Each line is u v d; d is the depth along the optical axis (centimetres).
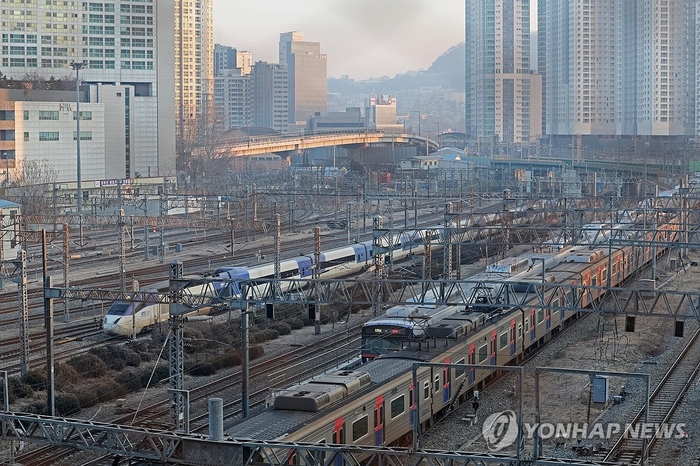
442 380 4619
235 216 13250
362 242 10194
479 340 5109
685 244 6003
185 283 4375
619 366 5825
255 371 5766
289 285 8144
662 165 17950
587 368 5756
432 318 5278
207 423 4569
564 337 6675
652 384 5388
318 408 3612
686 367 5822
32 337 6600
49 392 4331
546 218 11025
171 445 2866
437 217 13562
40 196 11700
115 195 13238
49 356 4328
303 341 6738
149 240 11831
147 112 19025
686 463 4062
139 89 19575
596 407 4909
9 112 15525
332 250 9069
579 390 5219
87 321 7188
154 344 6341
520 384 2978
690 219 11519
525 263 7494
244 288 4316
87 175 16762
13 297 8031
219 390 5288
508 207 10844
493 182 18175
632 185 15062
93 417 4847
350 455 3653
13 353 6050
